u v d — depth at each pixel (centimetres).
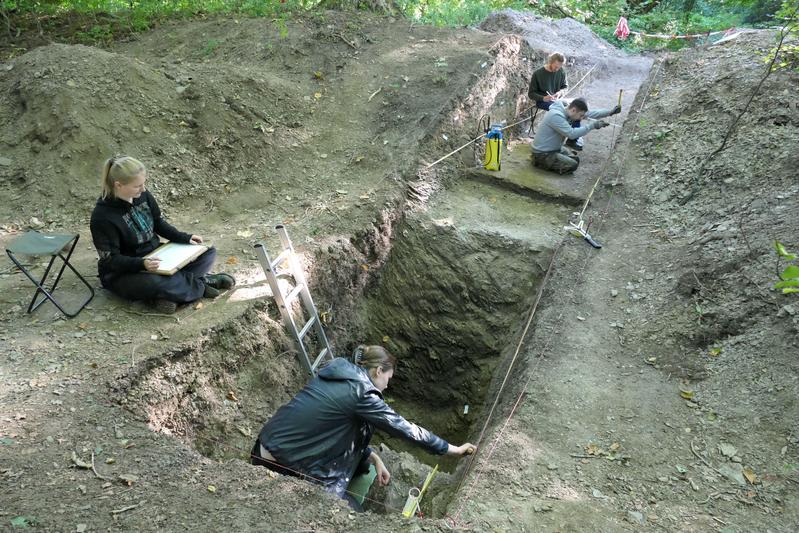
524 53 1004
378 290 679
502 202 776
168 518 289
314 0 1155
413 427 353
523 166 840
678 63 923
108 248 448
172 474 322
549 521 339
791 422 410
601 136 916
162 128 709
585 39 1351
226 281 513
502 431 421
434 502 438
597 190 738
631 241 647
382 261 675
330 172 734
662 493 367
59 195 625
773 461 388
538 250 690
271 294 511
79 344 425
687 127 770
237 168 712
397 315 685
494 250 702
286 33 907
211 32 1020
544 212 758
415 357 692
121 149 672
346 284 621
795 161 627
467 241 703
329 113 824
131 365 404
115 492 304
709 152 711
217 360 455
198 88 757
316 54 930
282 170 727
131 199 454
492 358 671
